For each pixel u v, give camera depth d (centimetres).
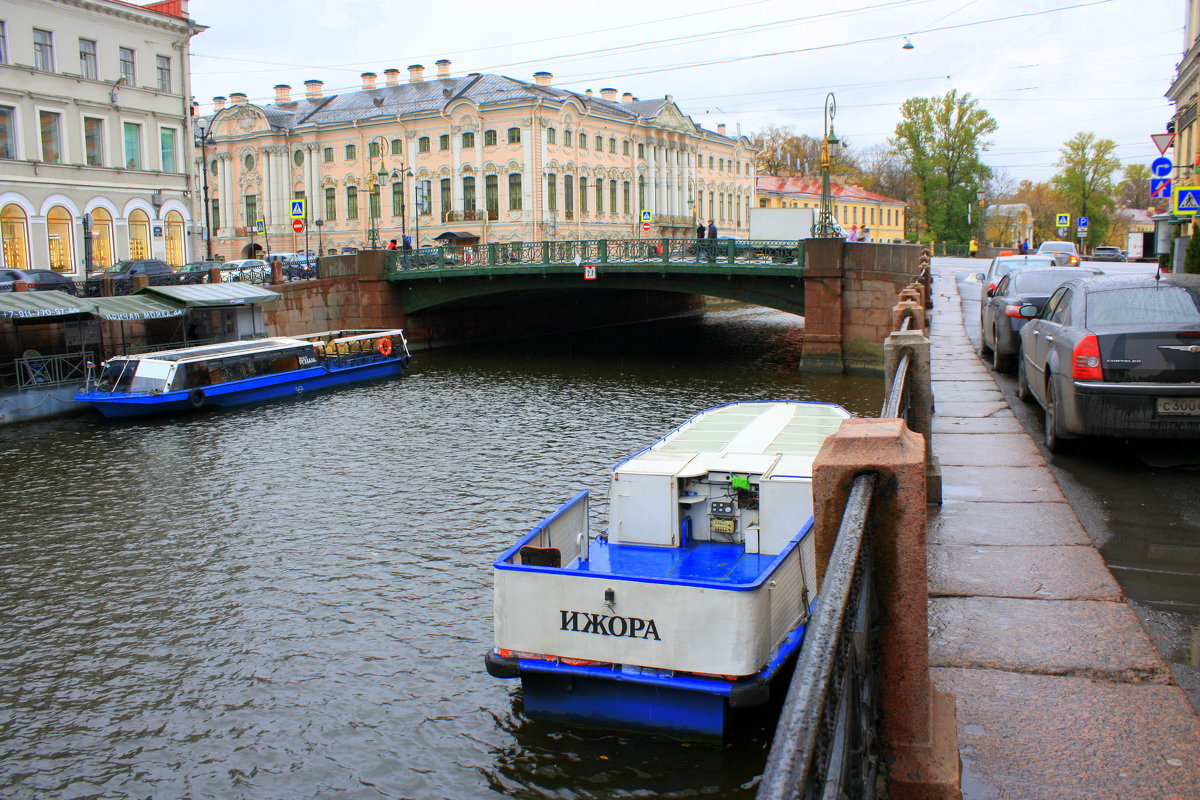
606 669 802
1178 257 2906
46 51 4256
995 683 458
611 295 5481
